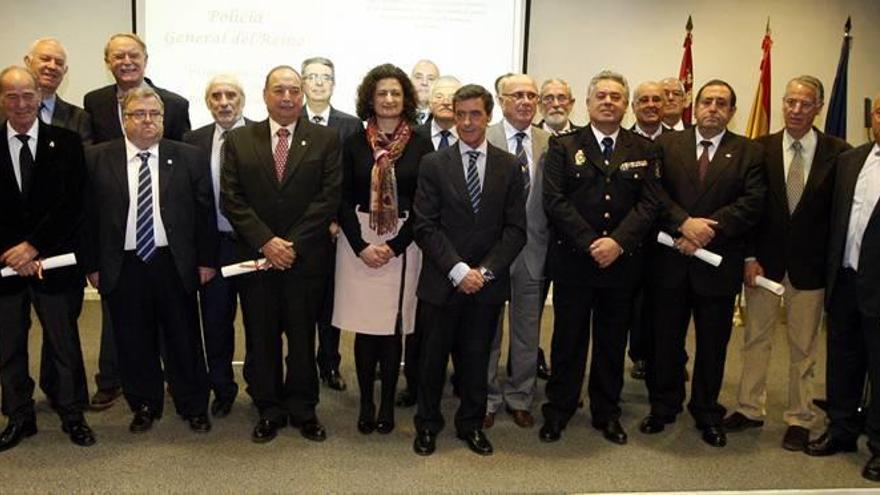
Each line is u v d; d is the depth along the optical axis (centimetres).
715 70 607
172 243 310
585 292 321
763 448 330
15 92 286
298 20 563
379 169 312
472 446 317
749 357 350
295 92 308
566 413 334
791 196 330
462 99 297
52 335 308
